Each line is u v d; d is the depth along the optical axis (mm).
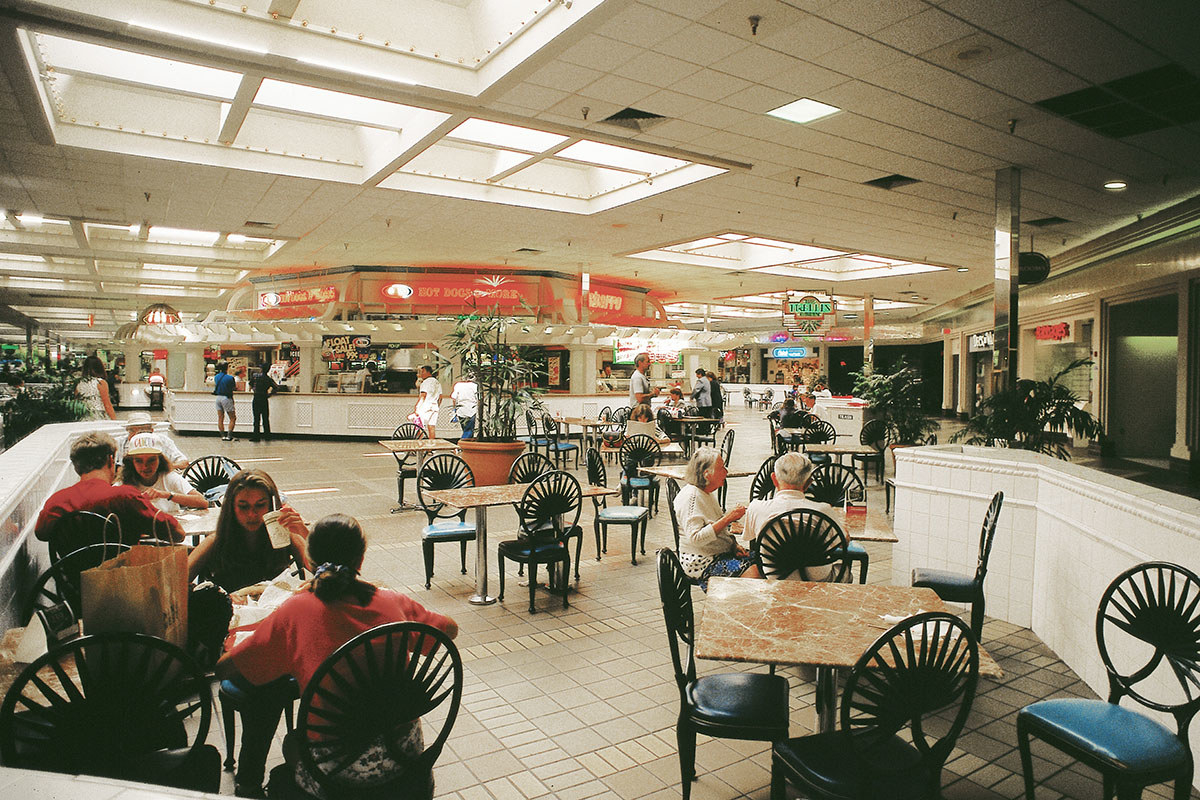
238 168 8492
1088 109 6414
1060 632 4156
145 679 1993
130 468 4152
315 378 17188
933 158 7910
